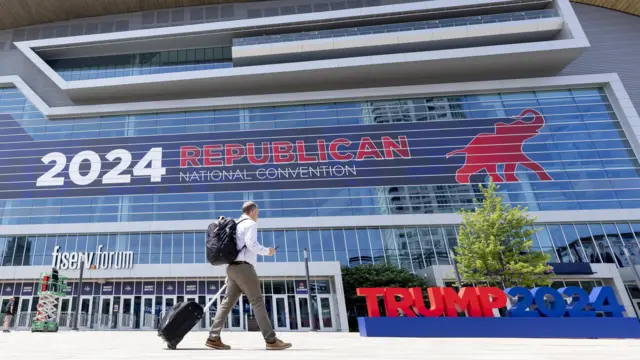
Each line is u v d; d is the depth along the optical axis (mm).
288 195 34000
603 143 35000
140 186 34312
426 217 32062
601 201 32531
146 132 36938
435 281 27641
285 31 40906
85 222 32625
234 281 4086
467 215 25203
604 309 12367
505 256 22703
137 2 43469
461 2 39406
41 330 17500
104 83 37188
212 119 37594
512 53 36438
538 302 12305
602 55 40156
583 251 29922
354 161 35531
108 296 28562
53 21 44062
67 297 28469
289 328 26766
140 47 41375
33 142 36219
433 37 38406
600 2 42625
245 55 38500
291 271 27828
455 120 37062
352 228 31750
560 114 36594
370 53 39719
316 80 38812
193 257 30625
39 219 32688
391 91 38062
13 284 28609
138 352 3852
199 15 44125
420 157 35594
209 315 27312
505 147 35500
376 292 12531
